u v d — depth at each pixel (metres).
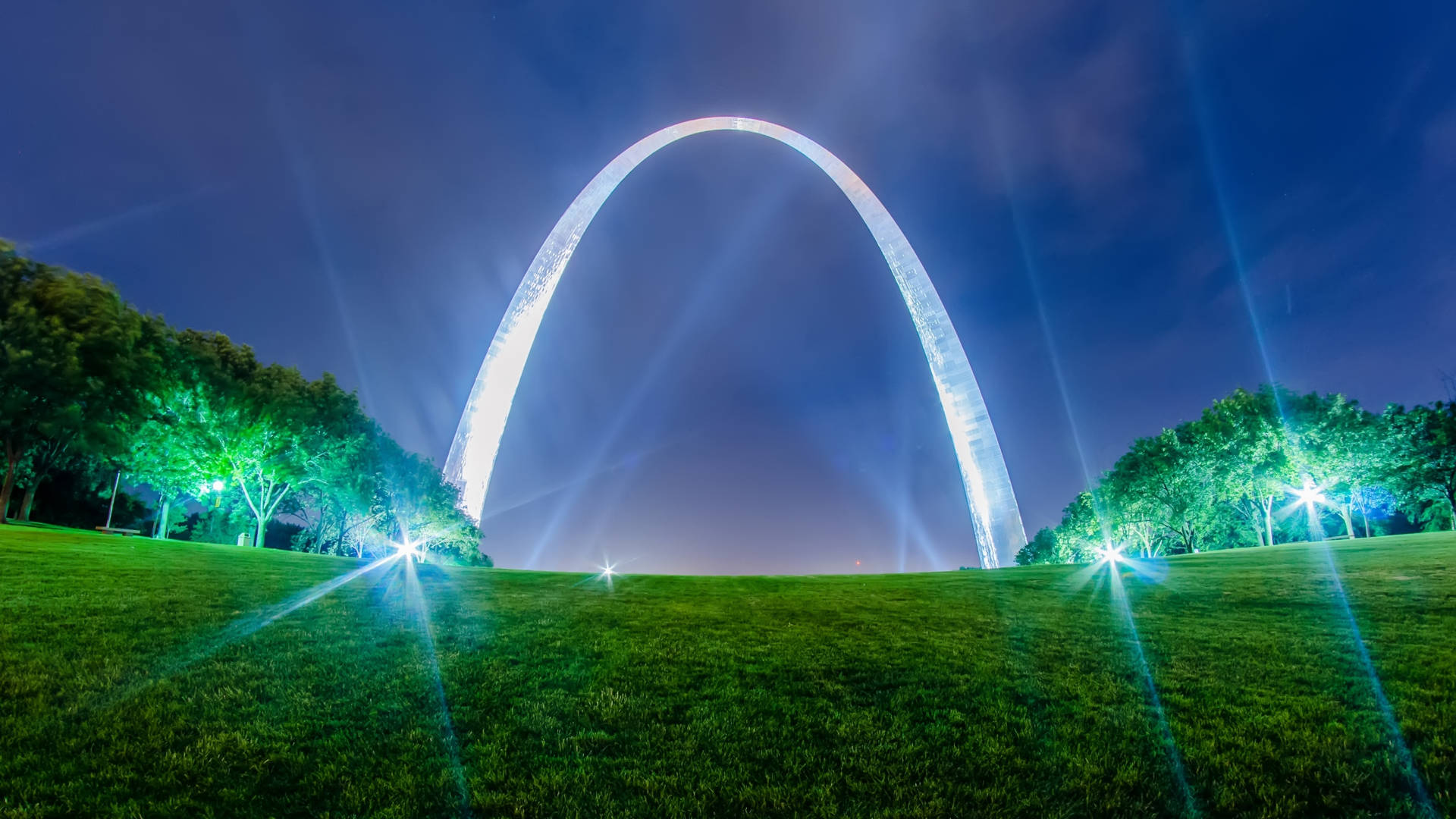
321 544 61.28
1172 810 8.09
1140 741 9.55
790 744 9.52
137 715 9.44
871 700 11.00
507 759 9.09
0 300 34.31
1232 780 8.53
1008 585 23.67
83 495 60.25
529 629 15.41
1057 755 9.23
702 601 19.91
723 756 9.19
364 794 8.19
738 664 12.77
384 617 16.12
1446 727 9.39
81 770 8.12
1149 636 14.84
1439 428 42.81
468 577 25.55
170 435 39.88
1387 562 22.75
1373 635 13.93
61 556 20.81
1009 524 79.69
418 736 9.60
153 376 37.62
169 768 8.34
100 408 35.12
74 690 9.95
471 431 79.00
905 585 23.91
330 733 9.59
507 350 82.31
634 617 17.05
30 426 35.09
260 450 43.03
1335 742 9.20
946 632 15.47
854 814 8.00
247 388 42.88
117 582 17.17
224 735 9.16
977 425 82.69
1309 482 44.47
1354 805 8.03
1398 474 43.12
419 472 59.84
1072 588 22.30
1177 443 51.09
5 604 13.75
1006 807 8.16
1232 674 11.99
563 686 11.53
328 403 47.25
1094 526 63.50
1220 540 61.16
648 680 11.79
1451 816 7.72
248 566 23.92
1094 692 11.27
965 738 9.73
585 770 8.77
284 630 14.04
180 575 19.61
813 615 17.59
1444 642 13.11
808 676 12.08
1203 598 19.34
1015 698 11.10
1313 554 27.62
